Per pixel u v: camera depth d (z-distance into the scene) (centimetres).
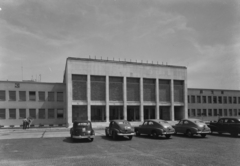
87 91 3562
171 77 4150
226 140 1809
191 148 1434
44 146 1538
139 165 996
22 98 3594
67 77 3488
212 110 4928
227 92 5141
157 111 3972
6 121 3478
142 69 3938
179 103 4212
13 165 1008
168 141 1762
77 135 1720
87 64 3600
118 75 3772
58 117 3738
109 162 1051
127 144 1612
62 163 1036
